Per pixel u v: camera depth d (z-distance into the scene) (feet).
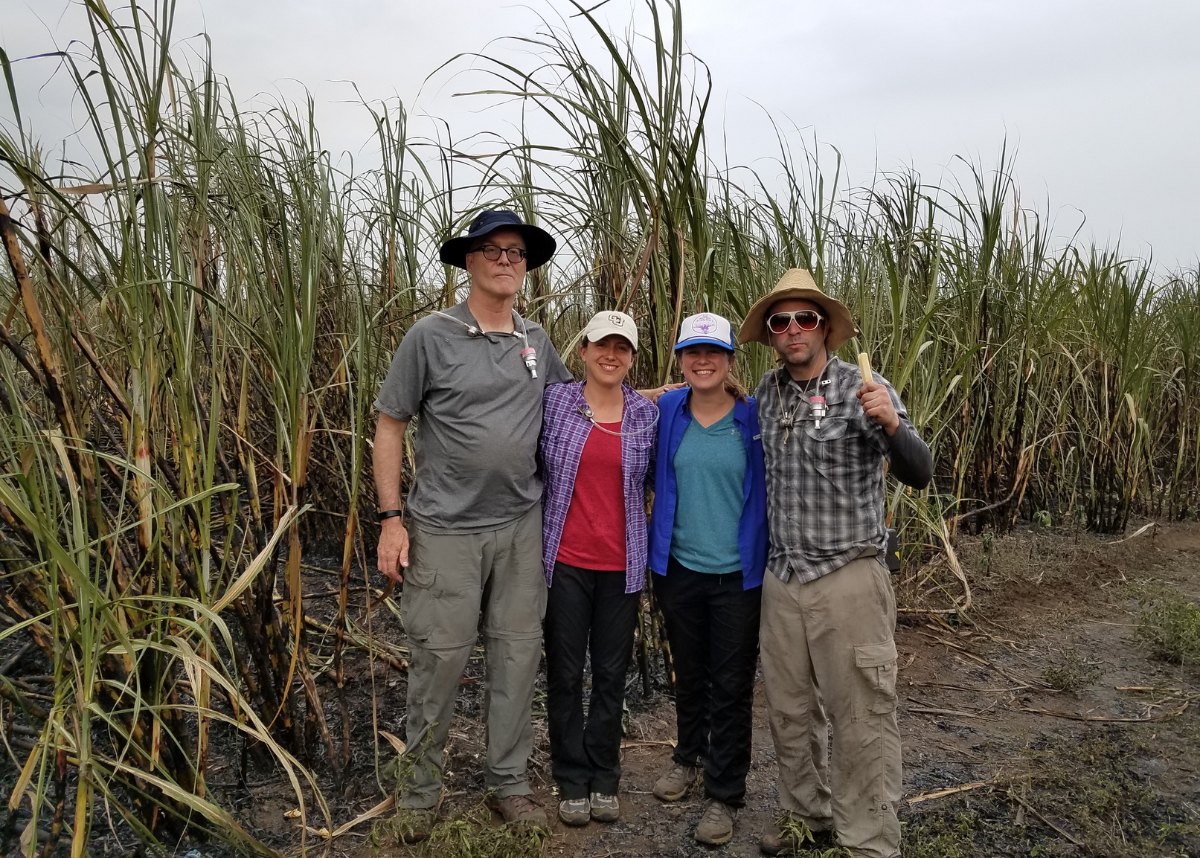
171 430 7.94
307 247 8.41
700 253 10.36
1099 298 20.56
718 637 8.51
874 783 7.65
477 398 8.14
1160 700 11.95
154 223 7.16
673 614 8.83
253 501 8.87
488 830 8.18
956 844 8.30
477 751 10.29
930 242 16.55
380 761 9.85
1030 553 18.11
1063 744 10.62
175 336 7.46
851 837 7.72
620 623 8.78
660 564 8.69
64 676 6.90
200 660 6.39
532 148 10.29
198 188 8.22
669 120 9.65
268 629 8.99
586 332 8.39
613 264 11.15
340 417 12.89
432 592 8.33
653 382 11.14
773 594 7.97
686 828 8.86
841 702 7.68
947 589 16.20
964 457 17.19
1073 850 8.41
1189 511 22.17
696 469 8.48
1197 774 9.92
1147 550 19.17
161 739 7.86
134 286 6.70
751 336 8.42
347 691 11.57
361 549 9.66
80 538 6.07
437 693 8.48
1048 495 22.43
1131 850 8.33
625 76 8.89
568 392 8.79
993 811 9.10
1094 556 18.38
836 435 7.47
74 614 7.14
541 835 8.37
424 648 8.40
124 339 7.27
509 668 8.63
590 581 8.77
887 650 7.58
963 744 10.69
